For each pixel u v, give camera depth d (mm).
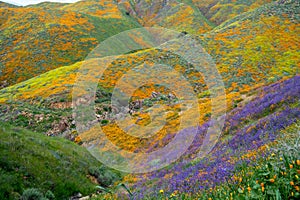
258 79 47656
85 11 148500
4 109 41500
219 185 6613
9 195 9250
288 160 4488
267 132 11867
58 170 12930
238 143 12992
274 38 63250
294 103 15844
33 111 39031
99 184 14461
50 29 95000
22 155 12023
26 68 76562
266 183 4160
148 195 9484
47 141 17312
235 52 58625
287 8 75125
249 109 19641
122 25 124688
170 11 148875
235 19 89062
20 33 94750
